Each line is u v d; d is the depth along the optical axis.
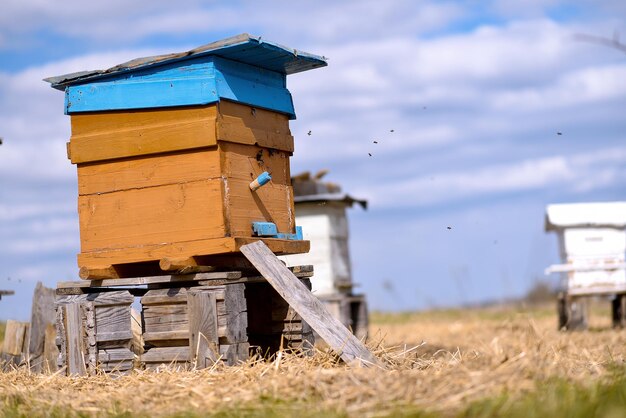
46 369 8.97
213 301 8.04
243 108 8.57
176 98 8.32
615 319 16.64
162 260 8.27
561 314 16.41
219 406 6.35
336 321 7.88
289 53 8.46
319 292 18.09
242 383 7.00
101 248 8.73
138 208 8.55
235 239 8.14
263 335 8.83
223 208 8.20
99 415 6.44
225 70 8.37
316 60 8.83
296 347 8.68
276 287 7.97
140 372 8.00
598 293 15.95
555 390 5.92
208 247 8.21
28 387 7.54
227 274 8.16
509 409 5.64
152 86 8.43
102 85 8.66
